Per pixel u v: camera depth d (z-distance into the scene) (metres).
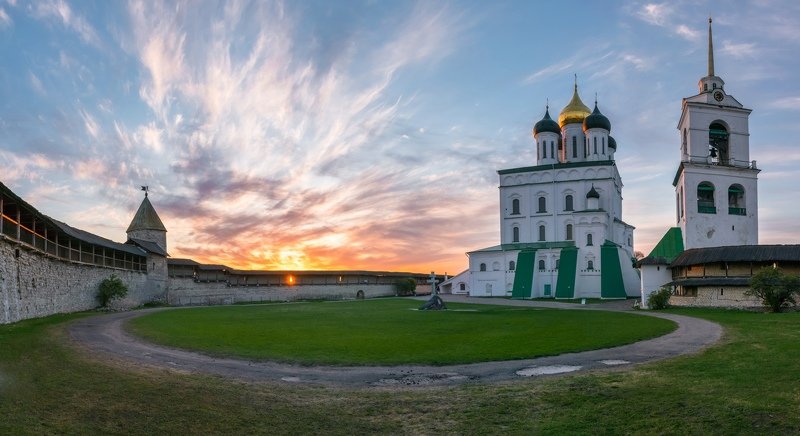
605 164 82.88
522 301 69.75
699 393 13.55
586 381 15.83
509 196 88.00
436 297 52.31
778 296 38.06
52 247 35.81
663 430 11.38
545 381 16.14
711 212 59.72
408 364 19.45
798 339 21.64
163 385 15.07
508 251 83.31
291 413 13.20
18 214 29.05
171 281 68.19
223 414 12.84
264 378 17.06
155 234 71.00
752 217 60.41
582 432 11.62
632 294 74.81
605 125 86.44
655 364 18.11
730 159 61.41
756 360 17.33
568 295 74.00
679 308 46.44
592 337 25.39
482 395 14.73
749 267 45.53
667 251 59.31
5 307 27.20
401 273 111.06
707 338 24.05
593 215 77.06
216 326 32.12
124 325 30.28
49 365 15.96
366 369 18.64
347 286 94.69
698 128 61.38
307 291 88.50
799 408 11.80
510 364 19.28
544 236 84.88
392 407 13.77
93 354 19.44
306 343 24.39
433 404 13.99
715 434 10.95
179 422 12.05
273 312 47.12
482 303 65.12
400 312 46.84
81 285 43.25
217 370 18.11
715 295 46.16
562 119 93.06
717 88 62.81
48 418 11.20
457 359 20.23
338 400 14.41
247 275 85.81
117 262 52.84
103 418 11.74
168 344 23.56
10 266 28.17
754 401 12.50
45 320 30.09
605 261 74.44
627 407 12.93
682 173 60.84
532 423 12.35
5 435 9.86
